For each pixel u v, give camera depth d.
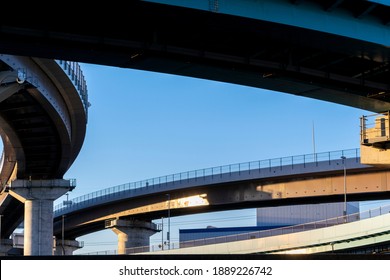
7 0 40.66
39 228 117.44
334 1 45.88
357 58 54.19
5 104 80.50
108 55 47.75
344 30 47.50
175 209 122.44
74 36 44.97
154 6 40.88
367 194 100.69
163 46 47.00
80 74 86.25
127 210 131.62
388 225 59.50
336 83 56.66
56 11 42.50
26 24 43.88
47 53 47.16
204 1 41.72
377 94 59.72
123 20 44.00
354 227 64.06
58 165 113.38
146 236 140.00
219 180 110.31
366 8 47.25
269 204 112.25
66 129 92.25
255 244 75.12
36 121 88.31
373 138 61.91
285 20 44.75
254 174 105.94
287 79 54.69
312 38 47.34
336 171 98.31
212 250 80.25
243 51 50.66
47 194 117.75
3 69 65.50
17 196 118.94
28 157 107.25
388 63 54.47
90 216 144.12
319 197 104.00
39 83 73.75
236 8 42.91
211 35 47.59
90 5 41.38
